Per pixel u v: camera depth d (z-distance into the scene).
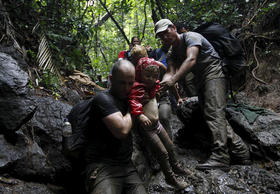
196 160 3.54
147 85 2.51
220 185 2.88
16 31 4.24
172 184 2.65
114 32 10.91
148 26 9.44
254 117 3.72
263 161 3.43
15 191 2.25
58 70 4.18
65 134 2.29
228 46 3.63
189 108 4.03
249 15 6.31
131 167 2.34
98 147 2.25
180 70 3.07
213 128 3.34
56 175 2.68
